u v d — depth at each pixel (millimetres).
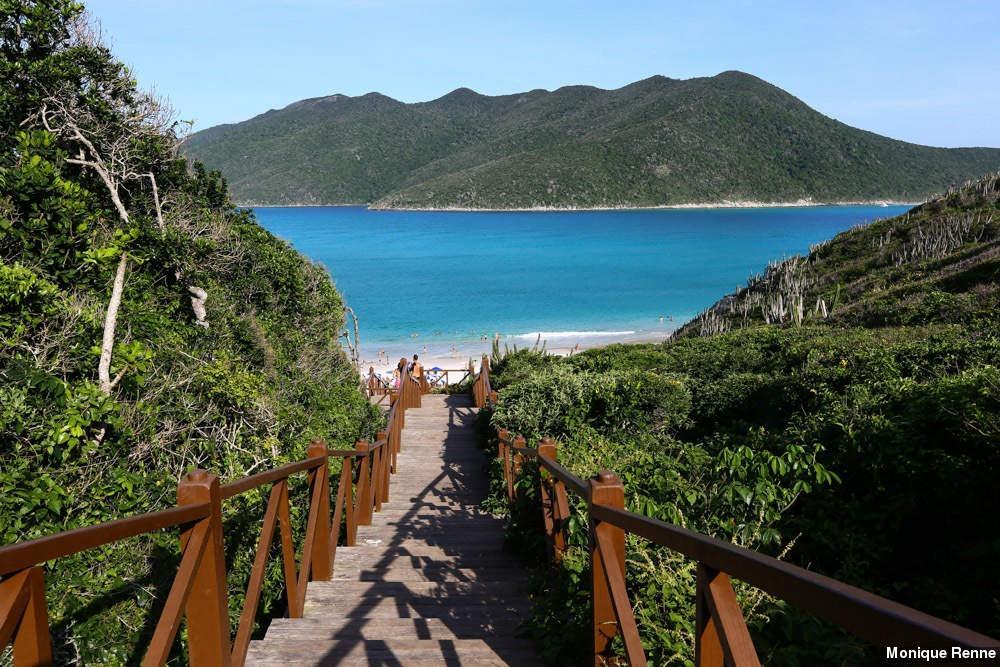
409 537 7129
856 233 45031
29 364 5852
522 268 121438
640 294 90188
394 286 97062
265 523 3805
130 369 7012
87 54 11969
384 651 3717
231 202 16828
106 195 12469
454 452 13219
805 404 9094
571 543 3941
